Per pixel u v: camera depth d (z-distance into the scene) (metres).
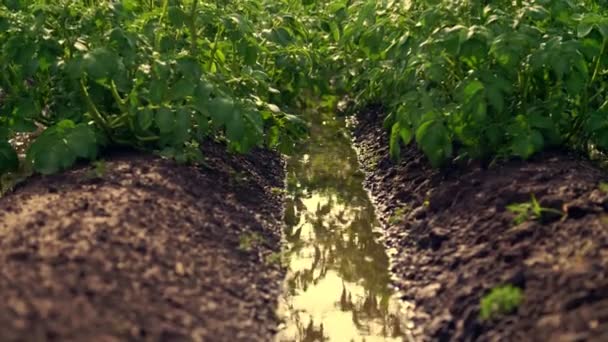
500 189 2.71
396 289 2.65
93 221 2.52
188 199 2.72
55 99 2.93
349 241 2.84
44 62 2.80
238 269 2.60
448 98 2.96
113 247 2.46
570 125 2.89
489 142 2.87
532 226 2.55
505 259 2.50
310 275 2.71
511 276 2.44
